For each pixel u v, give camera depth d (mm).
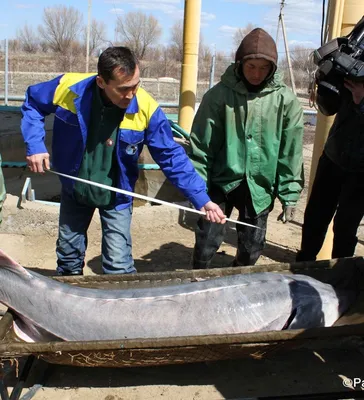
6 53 12859
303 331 2893
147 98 3391
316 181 4195
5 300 3225
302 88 22125
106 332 3260
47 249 5355
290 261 5348
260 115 3846
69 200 3721
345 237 4113
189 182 3520
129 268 3812
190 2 6566
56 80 3404
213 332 3326
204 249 4109
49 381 3377
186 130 7121
